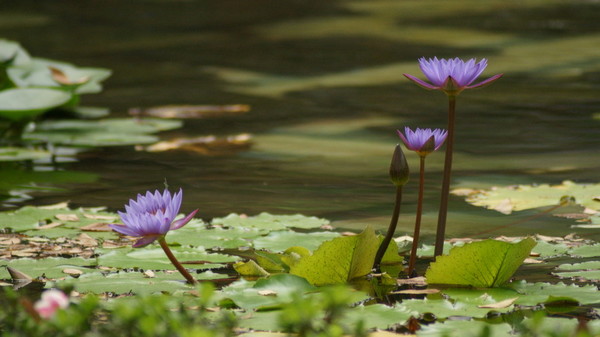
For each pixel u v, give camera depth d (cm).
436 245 482
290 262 467
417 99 1234
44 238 560
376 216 627
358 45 1856
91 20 2505
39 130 1040
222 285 450
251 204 671
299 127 1047
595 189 683
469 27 2088
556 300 405
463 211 635
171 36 2131
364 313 382
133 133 1018
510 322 377
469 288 436
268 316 381
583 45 1723
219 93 1336
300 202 679
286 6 2786
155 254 513
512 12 2409
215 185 748
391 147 922
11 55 1180
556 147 890
